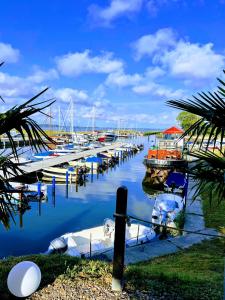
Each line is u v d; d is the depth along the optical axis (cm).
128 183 2861
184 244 1023
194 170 359
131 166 4131
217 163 339
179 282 500
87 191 2434
